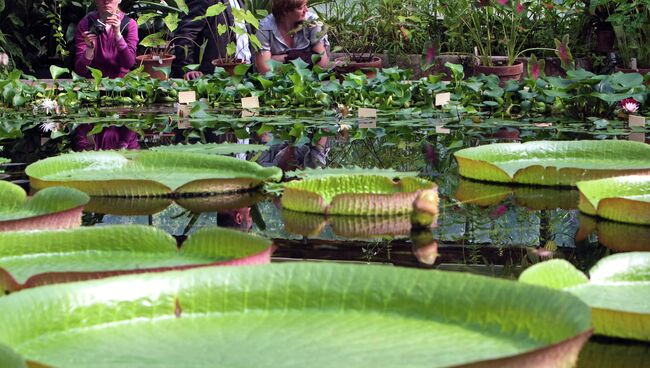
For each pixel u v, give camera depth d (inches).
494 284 81.7
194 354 75.1
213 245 107.0
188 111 241.1
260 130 220.1
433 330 79.0
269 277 86.3
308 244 128.0
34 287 87.7
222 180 153.6
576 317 73.6
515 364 66.4
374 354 74.3
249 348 76.3
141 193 152.3
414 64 329.7
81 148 199.5
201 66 306.5
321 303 84.6
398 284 84.8
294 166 181.9
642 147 173.6
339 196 140.1
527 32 333.4
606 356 87.4
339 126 224.1
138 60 307.9
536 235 132.6
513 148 175.8
